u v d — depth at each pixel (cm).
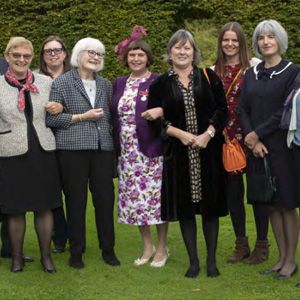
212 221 472
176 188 461
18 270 489
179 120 458
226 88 503
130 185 497
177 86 461
